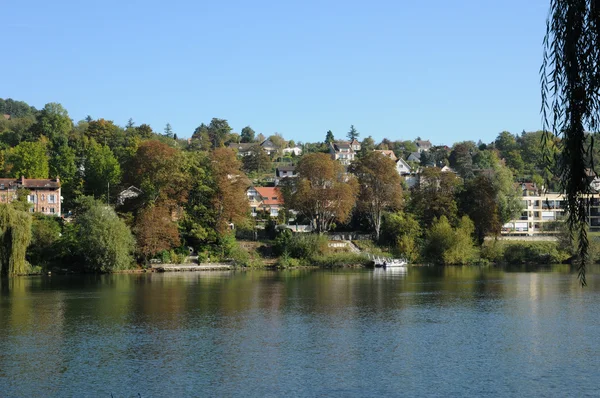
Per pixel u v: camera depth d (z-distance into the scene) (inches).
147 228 5142.7
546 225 6939.0
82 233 4889.3
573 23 828.0
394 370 1948.8
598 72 819.4
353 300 3398.1
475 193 6392.7
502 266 5787.4
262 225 6855.3
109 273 4955.7
